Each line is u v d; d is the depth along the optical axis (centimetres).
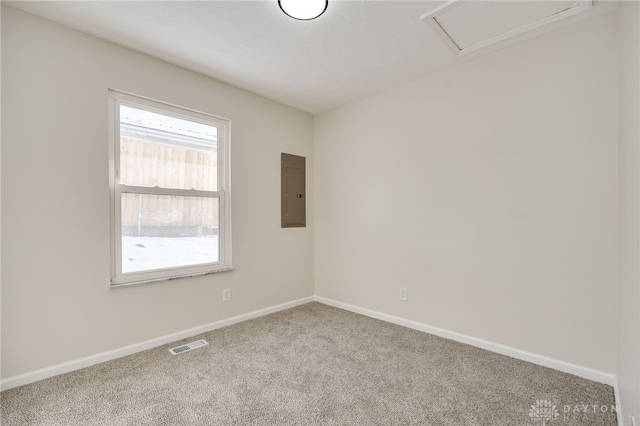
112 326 231
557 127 214
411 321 297
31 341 198
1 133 187
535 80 223
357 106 344
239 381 201
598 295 199
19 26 194
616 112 192
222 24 208
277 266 351
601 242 197
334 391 191
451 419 165
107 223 230
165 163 267
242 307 317
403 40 227
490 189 245
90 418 165
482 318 251
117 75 233
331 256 373
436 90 278
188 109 275
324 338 272
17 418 164
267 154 341
